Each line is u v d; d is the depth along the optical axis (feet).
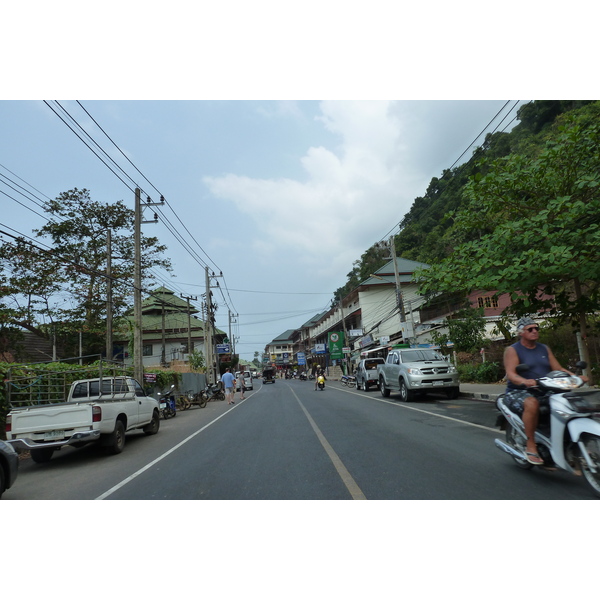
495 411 37.32
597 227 30.17
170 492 19.29
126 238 98.58
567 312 37.70
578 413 14.67
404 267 150.10
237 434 36.19
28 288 84.38
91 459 31.45
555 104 109.19
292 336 380.99
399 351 57.26
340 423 37.35
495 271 34.27
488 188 35.14
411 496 16.16
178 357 168.04
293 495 17.33
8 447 21.08
